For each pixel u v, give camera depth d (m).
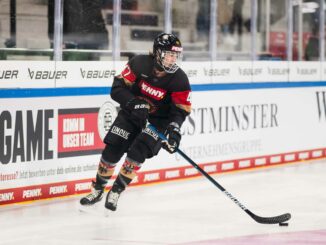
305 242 11.91
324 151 22.47
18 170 14.70
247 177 18.78
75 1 15.77
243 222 13.52
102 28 16.38
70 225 13.01
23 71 14.63
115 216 13.89
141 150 13.70
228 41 19.34
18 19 14.77
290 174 19.34
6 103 14.39
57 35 15.45
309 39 21.58
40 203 14.97
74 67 15.60
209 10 18.75
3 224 12.98
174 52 13.02
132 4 16.97
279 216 13.11
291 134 21.23
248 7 19.72
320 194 16.52
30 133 14.85
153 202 15.35
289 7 20.81
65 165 15.58
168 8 17.73
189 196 16.11
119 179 13.86
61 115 15.42
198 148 18.50
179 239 12.03
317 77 21.98
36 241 11.73
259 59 20.17
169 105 13.84
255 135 20.09
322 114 22.30
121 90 13.52
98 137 16.25
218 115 18.98
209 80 18.67
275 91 20.61
